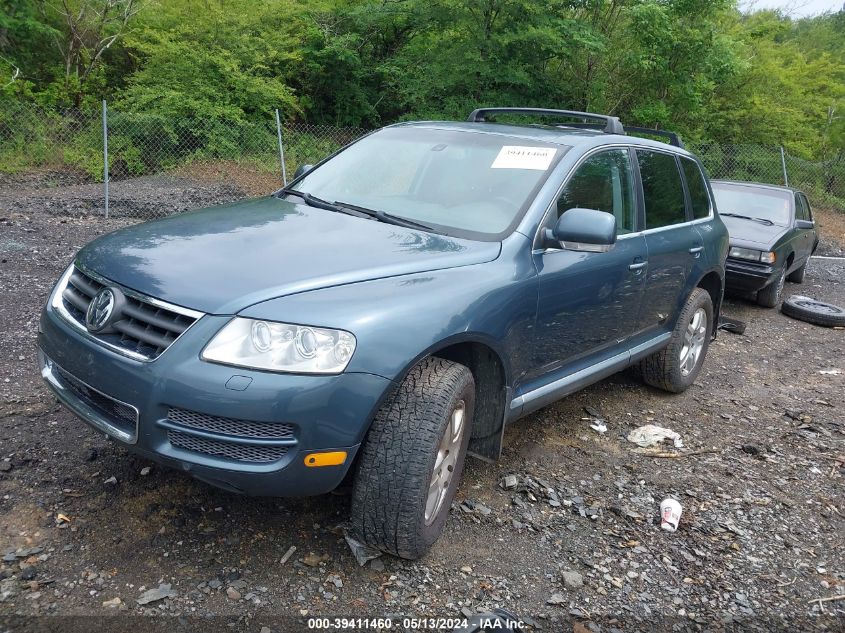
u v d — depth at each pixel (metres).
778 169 19.00
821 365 6.65
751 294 8.98
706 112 20.48
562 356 3.73
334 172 4.07
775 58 22.70
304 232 3.09
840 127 24.14
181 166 14.87
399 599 2.68
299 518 3.08
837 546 3.41
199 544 2.85
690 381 5.35
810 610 2.91
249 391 2.38
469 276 2.97
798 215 9.86
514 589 2.83
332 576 2.75
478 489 3.56
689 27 17.11
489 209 3.47
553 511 3.44
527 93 18.03
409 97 17.94
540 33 15.64
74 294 2.90
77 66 18.30
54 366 2.94
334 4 20.67
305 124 18.16
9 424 3.63
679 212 4.91
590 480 3.81
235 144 15.14
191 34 16.86
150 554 2.76
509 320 3.09
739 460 4.27
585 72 18.41
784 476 4.10
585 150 3.87
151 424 2.46
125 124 14.97
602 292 3.83
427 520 2.85
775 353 6.97
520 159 3.73
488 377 3.22
